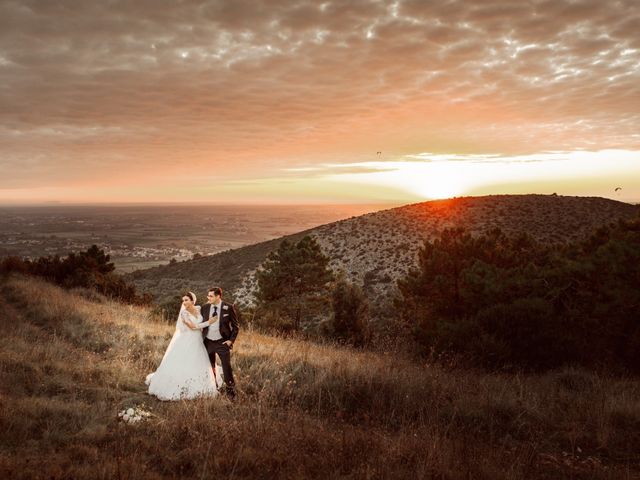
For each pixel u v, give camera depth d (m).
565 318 11.83
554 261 15.41
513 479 4.83
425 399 7.40
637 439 6.34
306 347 11.84
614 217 62.31
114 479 4.21
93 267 25.11
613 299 11.02
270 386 7.64
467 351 10.60
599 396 7.86
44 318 12.58
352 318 18.42
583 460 5.70
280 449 5.15
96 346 10.14
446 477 4.79
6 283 18.39
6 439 5.02
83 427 5.59
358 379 7.82
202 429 5.57
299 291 30.45
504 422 6.86
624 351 11.15
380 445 5.44
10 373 7.13
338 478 4.55
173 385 7.11
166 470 4.67
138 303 24.39
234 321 7.57
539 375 10.09
